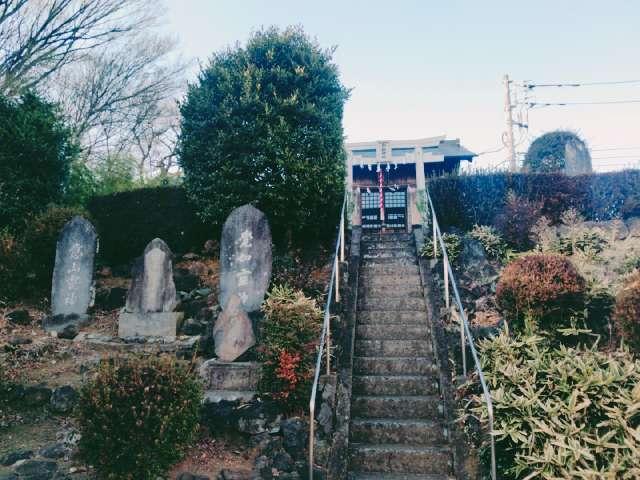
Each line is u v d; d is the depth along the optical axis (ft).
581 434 14.73
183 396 16.40
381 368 21.79
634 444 13.80
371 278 28.50
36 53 50.24
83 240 29.86
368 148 53.31
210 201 32.17
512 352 19.26
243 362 21.85
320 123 32.78
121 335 26.53
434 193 34.65
